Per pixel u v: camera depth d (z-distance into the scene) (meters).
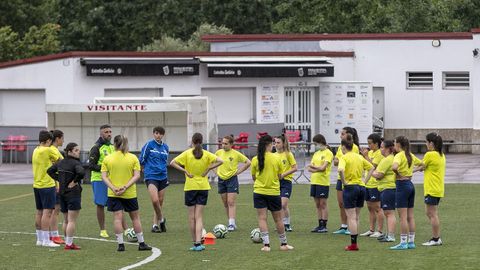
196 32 78.00
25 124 55.16
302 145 41.97
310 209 30.94
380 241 23.38
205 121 41.59
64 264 20.36
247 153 52.91
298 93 57.06
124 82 54.69
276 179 21.80
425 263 19.73
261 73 55.41
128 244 23.47
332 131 56.91
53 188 23.14
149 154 25.53
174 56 55.12
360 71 58.25
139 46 85.81
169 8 84.31
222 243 23.42
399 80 58.09
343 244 23.00
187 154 22.38
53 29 74.44
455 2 73.44
